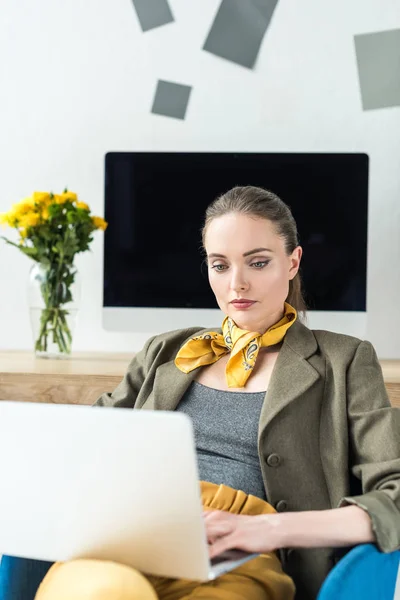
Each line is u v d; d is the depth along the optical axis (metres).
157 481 1.13
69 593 1.12
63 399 2.19
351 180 2.68
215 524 1.25
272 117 2.91
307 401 1.49
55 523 1.21
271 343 1.57
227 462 1.50
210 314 2.73
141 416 1.11
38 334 2.61
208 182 2.73
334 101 2.88
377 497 1.31
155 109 2.94
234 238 1.54
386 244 2.87
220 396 1.56
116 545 1.19
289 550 1.42
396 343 2.88
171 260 2.75
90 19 2.96
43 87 2.98
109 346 2.97
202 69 2.93
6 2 2.98
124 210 2.76
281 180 2.71
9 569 1.38
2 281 3.00
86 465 1.16
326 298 2.69
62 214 2.59
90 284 2.96
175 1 2.93
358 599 1.21
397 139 2.86
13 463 1.21
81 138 2.97
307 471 1.45
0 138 2.99
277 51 2.90
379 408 1.46
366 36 2.86
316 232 2.70
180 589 1.25
